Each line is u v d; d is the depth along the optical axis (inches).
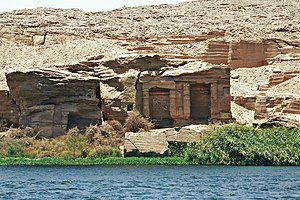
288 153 3127.5
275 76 4291.3
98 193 2229.3
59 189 2338.8
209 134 3189.0
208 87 3545.8
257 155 3120.1
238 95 3907.5
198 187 2372.0
